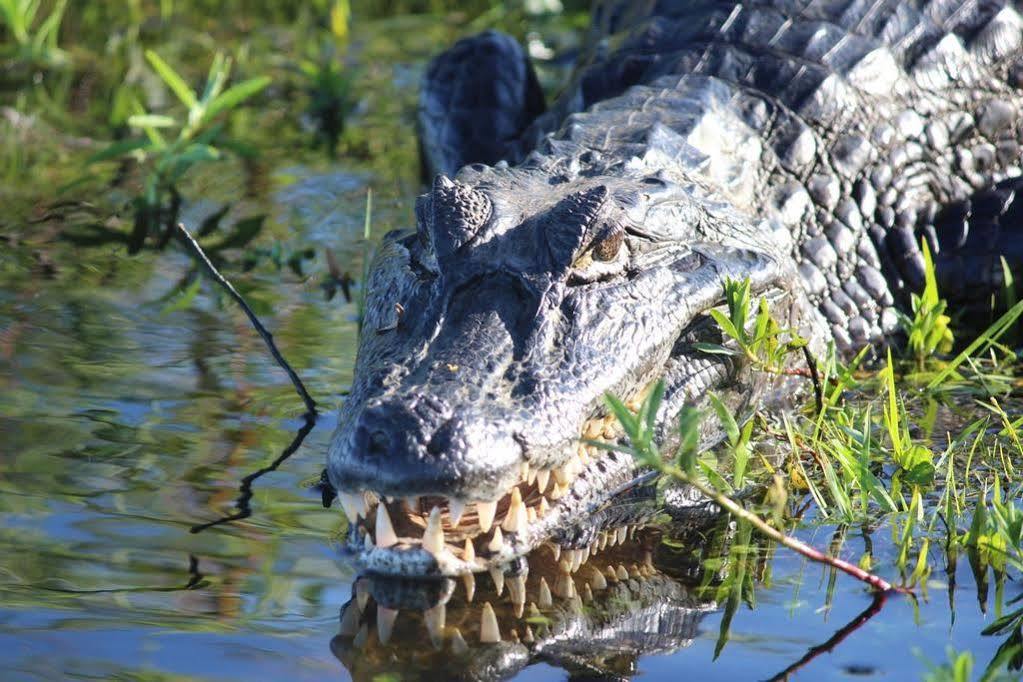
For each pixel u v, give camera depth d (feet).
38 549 23.27
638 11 50.98
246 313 35.24
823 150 40.63
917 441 29.94
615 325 27.37
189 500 25.70
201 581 22.52
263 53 64.03
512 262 27.68
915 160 42.60
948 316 40.47
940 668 19.95
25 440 28.04
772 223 37.86
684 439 21.93
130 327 35.53
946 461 28.68
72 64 60.59
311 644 20.67
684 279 30.01
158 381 31.86
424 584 23.18
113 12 68.49
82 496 25.57
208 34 66.18
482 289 27.40
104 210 45.01
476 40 52.90
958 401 32.68
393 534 23.52
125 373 32.24
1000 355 36.52
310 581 22.80
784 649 20.77
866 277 39.83
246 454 28.02
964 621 21.58
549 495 25.88
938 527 25.32
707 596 22.76
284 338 35.29
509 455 23.48
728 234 33.50
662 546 24.93
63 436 28.37
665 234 31.07
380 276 31.40
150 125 46.06
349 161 51.26
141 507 25.25
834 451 27.48
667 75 41.98
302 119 55.98
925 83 43.80
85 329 35.14
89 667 19.54
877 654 20.56
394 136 54.39
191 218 44.65
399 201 46.96
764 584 23.20
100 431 28.76
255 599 22.02
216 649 20.27
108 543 23.70
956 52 44.83
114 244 42.24
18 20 57.82
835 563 22.88
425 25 69.82
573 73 53.11
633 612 22.18
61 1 59.88
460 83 51.60
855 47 43.16
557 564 24.16
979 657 20.40
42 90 57.11
